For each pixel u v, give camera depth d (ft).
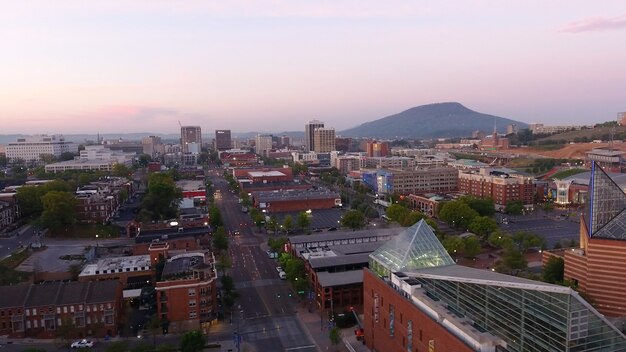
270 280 597.52
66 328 419.95
